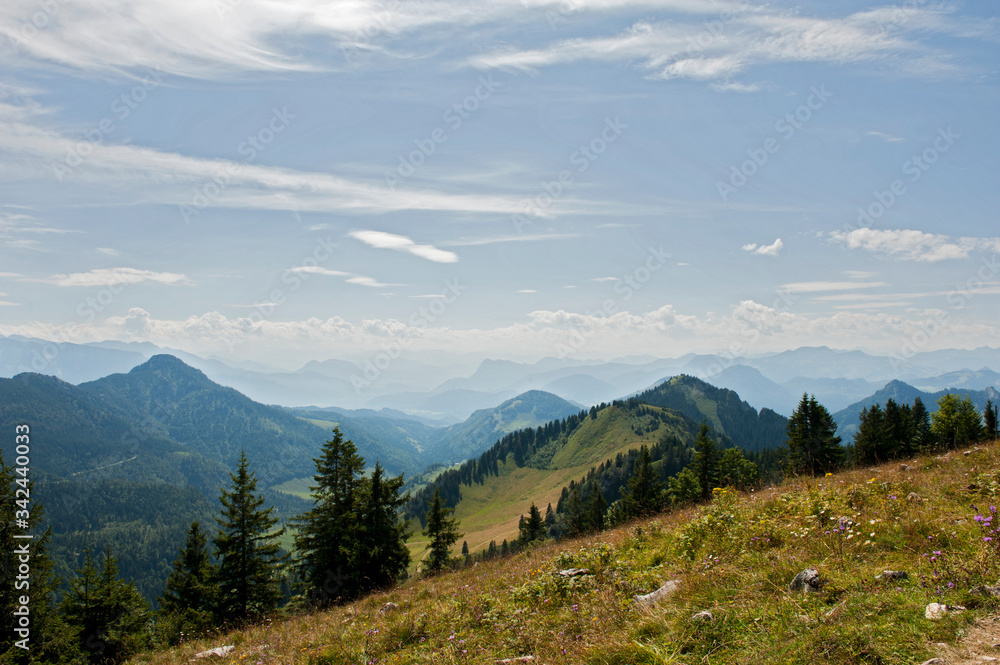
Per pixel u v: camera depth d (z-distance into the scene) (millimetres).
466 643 8273
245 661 12070
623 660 5855
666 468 150375
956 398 55781
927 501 9000
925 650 4504
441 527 48031
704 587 7117
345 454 32688
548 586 9938
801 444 51812
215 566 32719
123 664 16781
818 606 5766
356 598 26812
